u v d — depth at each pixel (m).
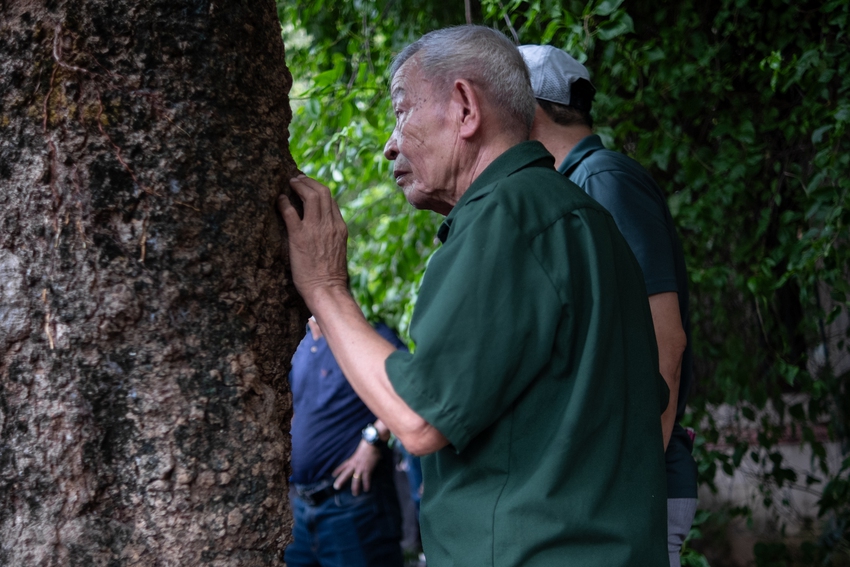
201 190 1.26
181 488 1.21
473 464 1.24
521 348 1.17
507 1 3.41
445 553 1.26
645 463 1.28
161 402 1.21
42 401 1.17
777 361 3.46
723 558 4.12
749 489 4.14
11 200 1.17
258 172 1.33
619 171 1.84
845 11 3.03
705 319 3.56
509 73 1.41
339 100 3.43
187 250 1.24
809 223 3.36
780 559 3.62
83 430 1.17
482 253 1.19
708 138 3.44
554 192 1.30
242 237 1.30
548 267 1.21
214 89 1.28
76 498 1.17
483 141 1.41
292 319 1.42
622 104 3.26
